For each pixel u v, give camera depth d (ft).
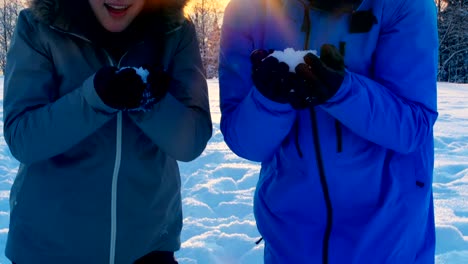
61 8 5.91
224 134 6.47
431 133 6.37
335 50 5.29
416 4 5.81
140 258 6.98
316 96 5.22
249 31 6.47
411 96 5.90
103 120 5.62
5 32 142.20
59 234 6.45
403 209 6.25
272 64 5.14
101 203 6.45
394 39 5.87
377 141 5.85
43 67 6.09
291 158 6.41
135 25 6.44
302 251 6.49
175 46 6.75
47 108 5.76
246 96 6.10
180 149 6.26
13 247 6.60
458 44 117.19
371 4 5.92
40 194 6.38
